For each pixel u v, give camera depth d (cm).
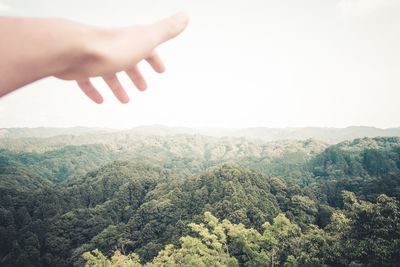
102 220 6656
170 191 6488
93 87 70
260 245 3041
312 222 5150
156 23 59
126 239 5362
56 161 14288
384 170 9519
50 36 42
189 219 5222
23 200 7731
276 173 11169
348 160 10431
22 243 6203
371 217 2453
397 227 2367
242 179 5894
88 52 46
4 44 38
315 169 10806
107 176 8706
